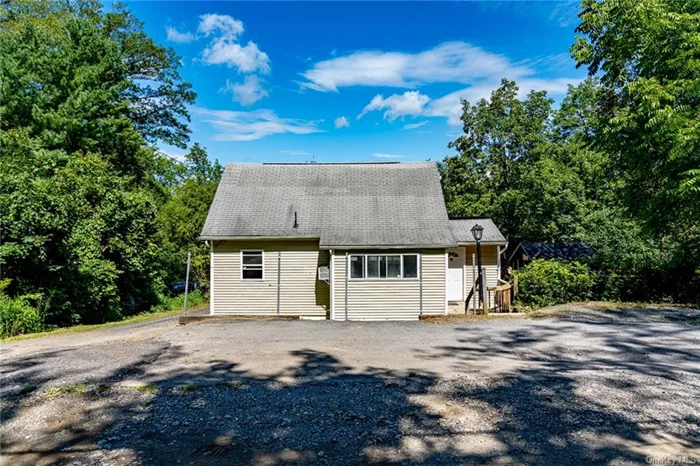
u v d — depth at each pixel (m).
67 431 3.76
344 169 17.48
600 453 3.33
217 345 7.66
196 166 47.12
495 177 23.48
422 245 13.59
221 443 3.51
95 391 4.82
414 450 3.39
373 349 7.26
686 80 10.45
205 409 4.28
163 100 29.62
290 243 14.64
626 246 16.23
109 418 4.05
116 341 8.28
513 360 6.39
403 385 5.07
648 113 10.74
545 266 13.34
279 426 3.86
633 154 12.17
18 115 17.84
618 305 11.82
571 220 21.20
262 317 12.63
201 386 5.03
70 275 12.70
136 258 16.94
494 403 4.42
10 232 10.94
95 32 20.95
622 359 6.42
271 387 5.01
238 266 14.61
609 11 12.12
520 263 21.88
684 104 11.25
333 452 3.36
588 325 9.36
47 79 19.06
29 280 11.85
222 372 5.71
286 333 9.12
